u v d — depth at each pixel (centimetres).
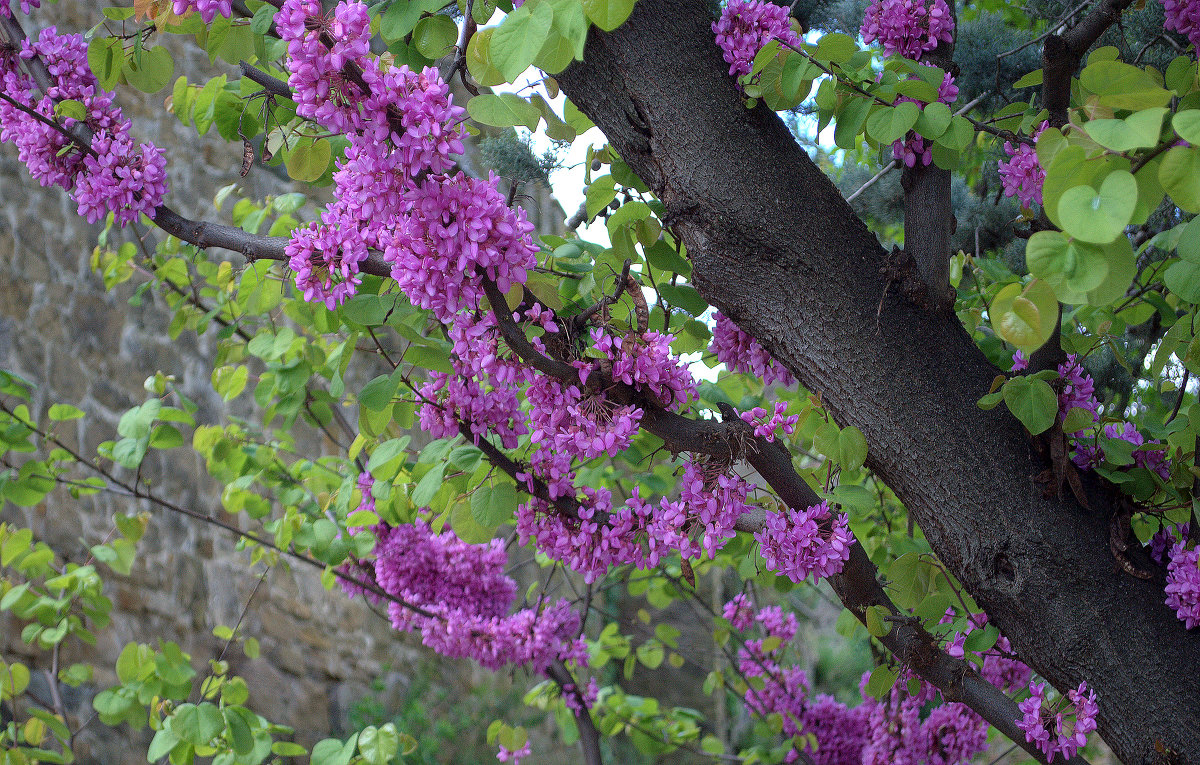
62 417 364
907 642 232
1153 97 194
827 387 224
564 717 444
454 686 970
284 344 334
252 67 241
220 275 382
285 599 901
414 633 970
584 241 269
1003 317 199
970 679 231
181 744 321
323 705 898
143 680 339
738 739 941
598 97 228
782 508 228
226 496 376
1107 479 224
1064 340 271
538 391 223
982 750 344
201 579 870
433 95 205
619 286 223
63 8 860
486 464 249
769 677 421
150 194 239
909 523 362
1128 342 332
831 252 222
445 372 244
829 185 226
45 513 812
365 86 204
